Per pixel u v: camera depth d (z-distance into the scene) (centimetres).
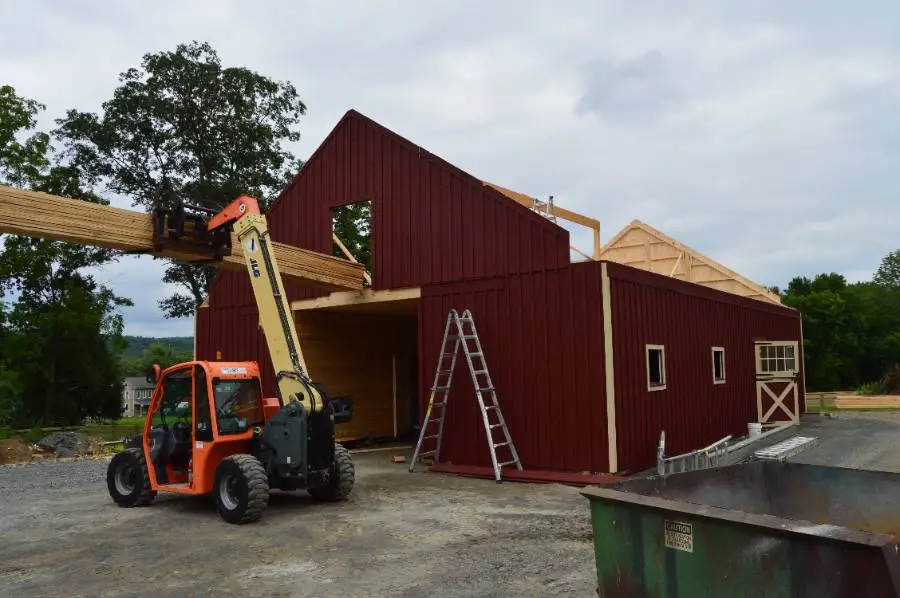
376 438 1727
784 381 1922
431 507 907
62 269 3581
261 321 960
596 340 1117
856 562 284
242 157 3531
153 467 947
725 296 1720
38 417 3400
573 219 1534
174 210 942
